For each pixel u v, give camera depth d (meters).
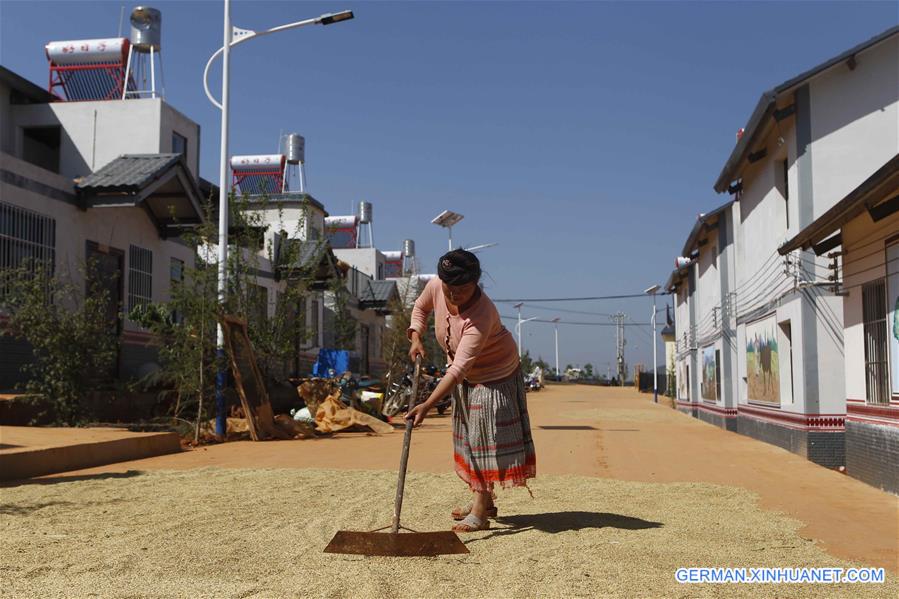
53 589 3.57
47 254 14.12
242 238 16.50
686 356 28.86
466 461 5.15
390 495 6.63
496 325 5.01
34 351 12.47
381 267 46.59
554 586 3.70
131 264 16.86
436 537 4.36
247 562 4.12
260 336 15.83
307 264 17.44
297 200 32.38
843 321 10.95
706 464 10.06
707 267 23.44
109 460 9.59
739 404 17.58
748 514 5.93
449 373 4.77
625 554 4.38
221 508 5.92
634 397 45.16
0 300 12.22
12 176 13.31
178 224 16.78
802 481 8.45
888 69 11.82
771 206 14.17
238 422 14.00
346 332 28.06
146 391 15.26
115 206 15.04
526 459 5.15
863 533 5.41
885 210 7.92
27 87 20.42
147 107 20.95
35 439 9.52
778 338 13.43
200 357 13.12
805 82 11.99
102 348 12.91
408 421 4.70
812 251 11.95
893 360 8.27
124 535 4.85
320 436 14.56
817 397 11.69
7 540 4.68
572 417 22.56
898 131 11.73
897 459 7.93
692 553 4.45
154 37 22.45
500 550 4.47
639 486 7.52
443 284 4.79
